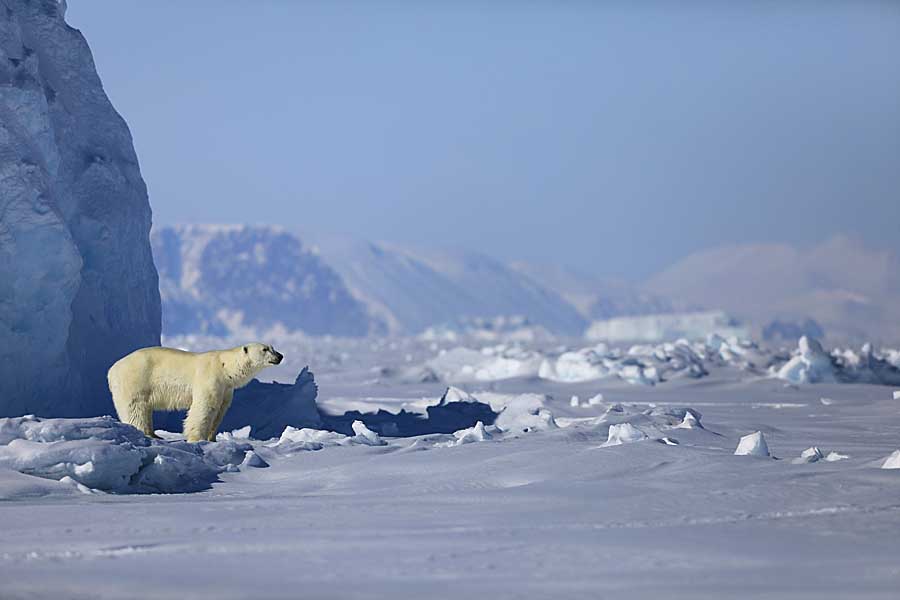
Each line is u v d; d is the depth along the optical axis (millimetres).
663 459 49562
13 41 72875
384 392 150375
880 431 82000
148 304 90062
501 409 98750
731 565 29672
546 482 44594
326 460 54812
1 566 30141
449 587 27391
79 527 36219
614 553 31219
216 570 29422
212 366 59219
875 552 31000
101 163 82938
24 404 69375
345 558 30812
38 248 67875
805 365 164000
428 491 45312
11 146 67750
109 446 48094
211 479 51219
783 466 46812
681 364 173750
